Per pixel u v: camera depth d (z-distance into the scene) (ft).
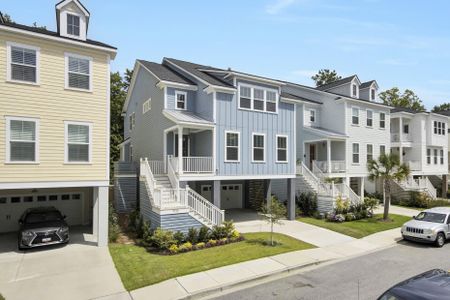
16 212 50.49
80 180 40.16
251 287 28.66
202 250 39.29
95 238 45.21
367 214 63.00
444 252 40.75
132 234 47.67
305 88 87.15
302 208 67.10
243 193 75.46
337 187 67.87
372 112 85.87
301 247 41.29
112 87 118.21
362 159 81.82
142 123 71.92
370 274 31.96
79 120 40.40
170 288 27.55
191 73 59.82
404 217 65.57
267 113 59.21
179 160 49.16
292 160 62.49
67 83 39.81
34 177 37.37
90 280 29.35
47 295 26.18
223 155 53.47
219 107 53.36
